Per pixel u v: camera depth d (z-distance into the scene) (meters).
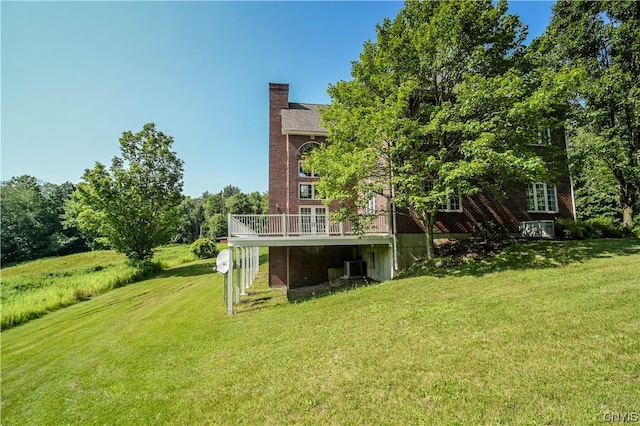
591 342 4.39
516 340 4.82
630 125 16.98
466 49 10.97
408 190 11.45
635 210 18.09
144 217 27.86
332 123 13.53
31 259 48.97
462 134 10.68
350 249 17.80
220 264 11.09
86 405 5.43
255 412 4.20
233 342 7.39
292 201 17.48
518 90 9.06
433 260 11.75
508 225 14.89
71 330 11.70
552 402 3.30
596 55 18.22
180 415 4.50
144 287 20.28
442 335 5.51
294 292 14.48
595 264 8.84
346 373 4.75
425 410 3.57
